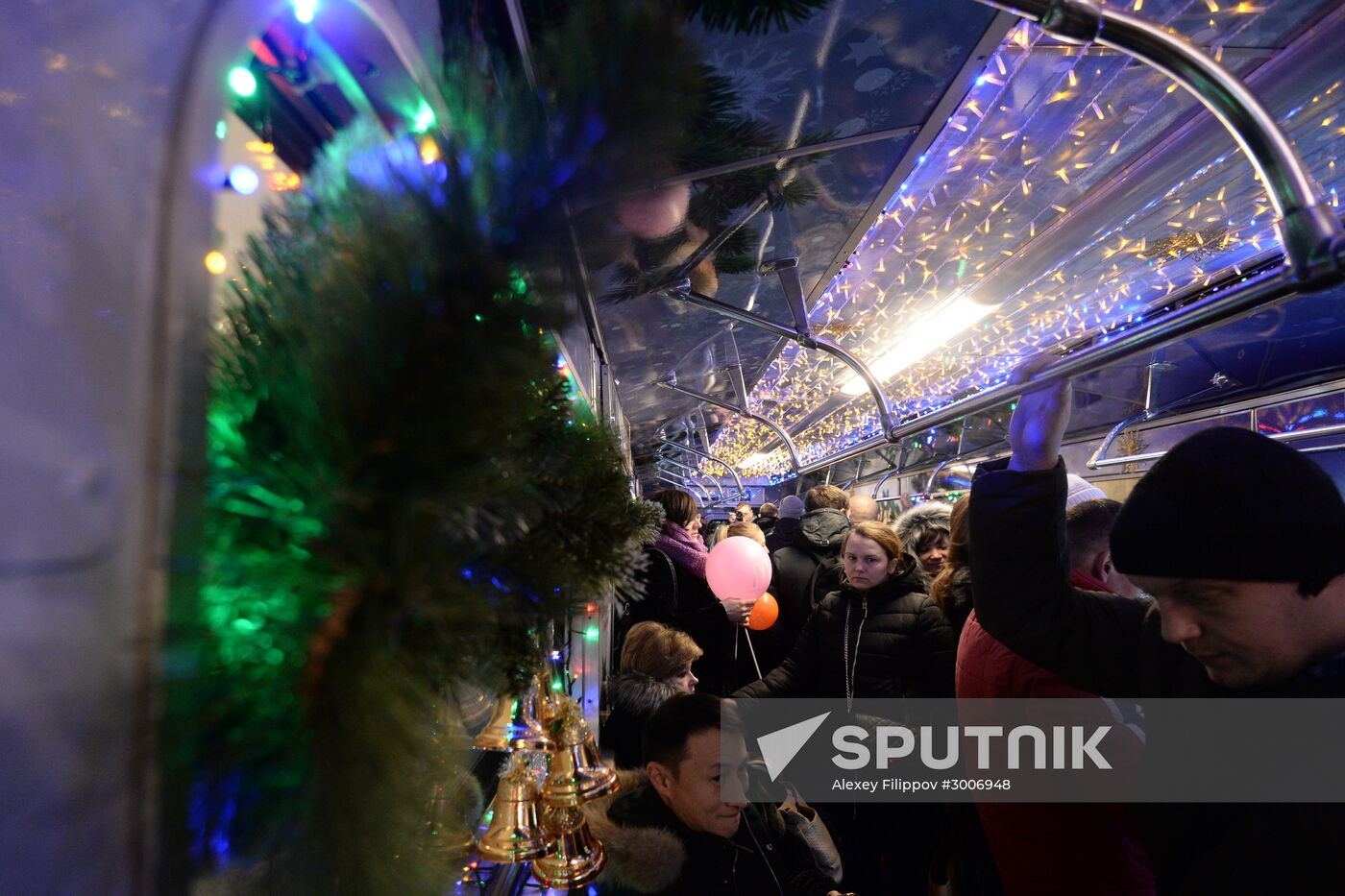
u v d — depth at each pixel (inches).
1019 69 76.7
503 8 36.2
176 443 13.1
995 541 46.1
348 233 15.4
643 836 50.6
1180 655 38.2
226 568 13.4
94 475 11.7
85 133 11.9
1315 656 29.5
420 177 16.3
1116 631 44.1
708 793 52.8
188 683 13.1
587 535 20.6
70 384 11.4
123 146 12.6
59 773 10.9
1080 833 55.7
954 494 392.8
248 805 14.6
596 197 16.6
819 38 52.9
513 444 17.3
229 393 14.7
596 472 21.8
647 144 16.0
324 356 13.3
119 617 12.0
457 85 18.0
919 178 107.9
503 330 15.7
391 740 13.0
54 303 11.2
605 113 15.2
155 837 12.5
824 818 89.4
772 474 757.9
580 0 16.3
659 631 88.4
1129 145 98.7
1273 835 29.8
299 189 18.7
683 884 50.4
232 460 14.1
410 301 13.6
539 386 20.1
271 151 25.4
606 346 142.9
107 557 11.8
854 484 592.7
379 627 12.7
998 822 61.0
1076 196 116.0
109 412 12.0
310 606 12.6
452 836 24.4
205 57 14.6
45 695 10.7
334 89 26.2
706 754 53.1
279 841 15.2
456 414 13.4
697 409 349.7
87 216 11.9
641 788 56.9
